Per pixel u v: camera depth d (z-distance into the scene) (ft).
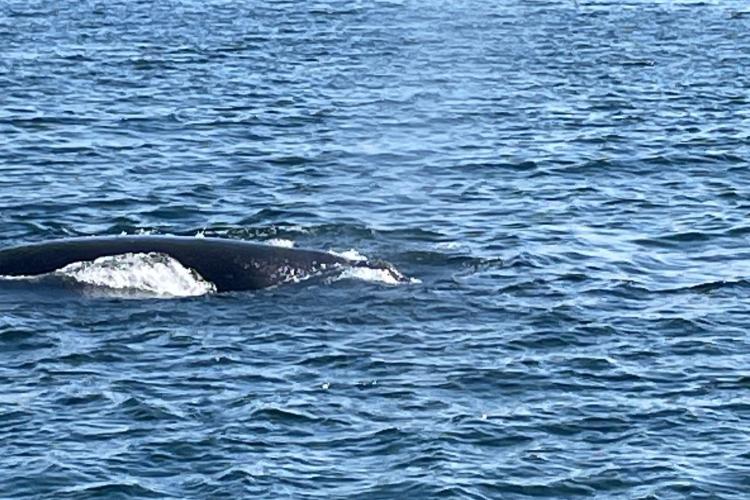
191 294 233.55
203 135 358.23
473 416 191.93
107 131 359.66
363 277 240.32
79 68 450.30
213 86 425.69
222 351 211.61
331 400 196.03
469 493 172.55
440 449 182.29
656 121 383.24
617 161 335.88
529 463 179.93
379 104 406.00
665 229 278.26
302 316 225.97
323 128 370.73
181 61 469.16
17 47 491.72
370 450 182.50
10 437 183.52
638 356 212.84
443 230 276.62
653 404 196.65
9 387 198.29
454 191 307.99
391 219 285.23
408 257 256.11
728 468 179.52
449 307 230.89
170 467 177.58
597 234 274.57
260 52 494.18
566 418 192.03
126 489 172.04
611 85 440.45
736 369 208.74
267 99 407.64
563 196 303.68
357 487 173.47
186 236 252.83
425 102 409.49
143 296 232.53
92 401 194.18
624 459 181.37
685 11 629.51
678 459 181.68
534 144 353.92
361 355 211.00
